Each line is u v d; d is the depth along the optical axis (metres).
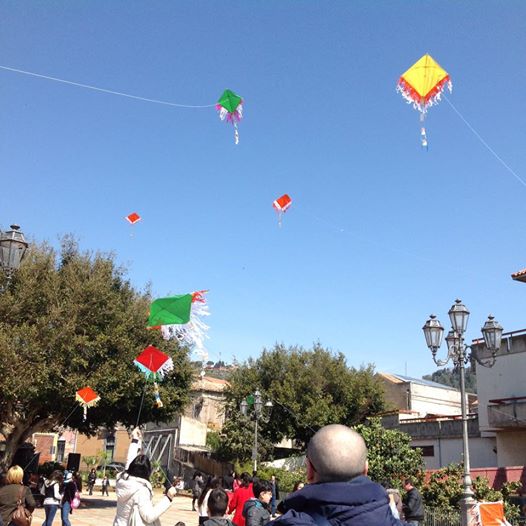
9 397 21.06
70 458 29.31
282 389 37.16
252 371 38.84
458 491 16.64
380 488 2.37
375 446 20.09
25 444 27.23
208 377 46.66
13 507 7.05
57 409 23.44
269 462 37.25
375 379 39.19
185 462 39.59
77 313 22.22
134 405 25.08
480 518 12.46
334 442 2.40
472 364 28.80
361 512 2.26
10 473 7.40
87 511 22.92
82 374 22.02
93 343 22.17
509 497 17.19
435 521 15.54
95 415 25.77
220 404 44.84
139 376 23.36
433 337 14.14
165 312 10.63
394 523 2.33
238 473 31.73
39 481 21.78
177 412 28.08
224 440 37.03
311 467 2.48
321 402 36.72
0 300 21.23
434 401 45.53
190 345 25.98
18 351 20.81
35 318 21.73
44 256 23.23
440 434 29.92
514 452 25.97
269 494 8.38
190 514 24.16
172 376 25.66
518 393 25.95
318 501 2.28
